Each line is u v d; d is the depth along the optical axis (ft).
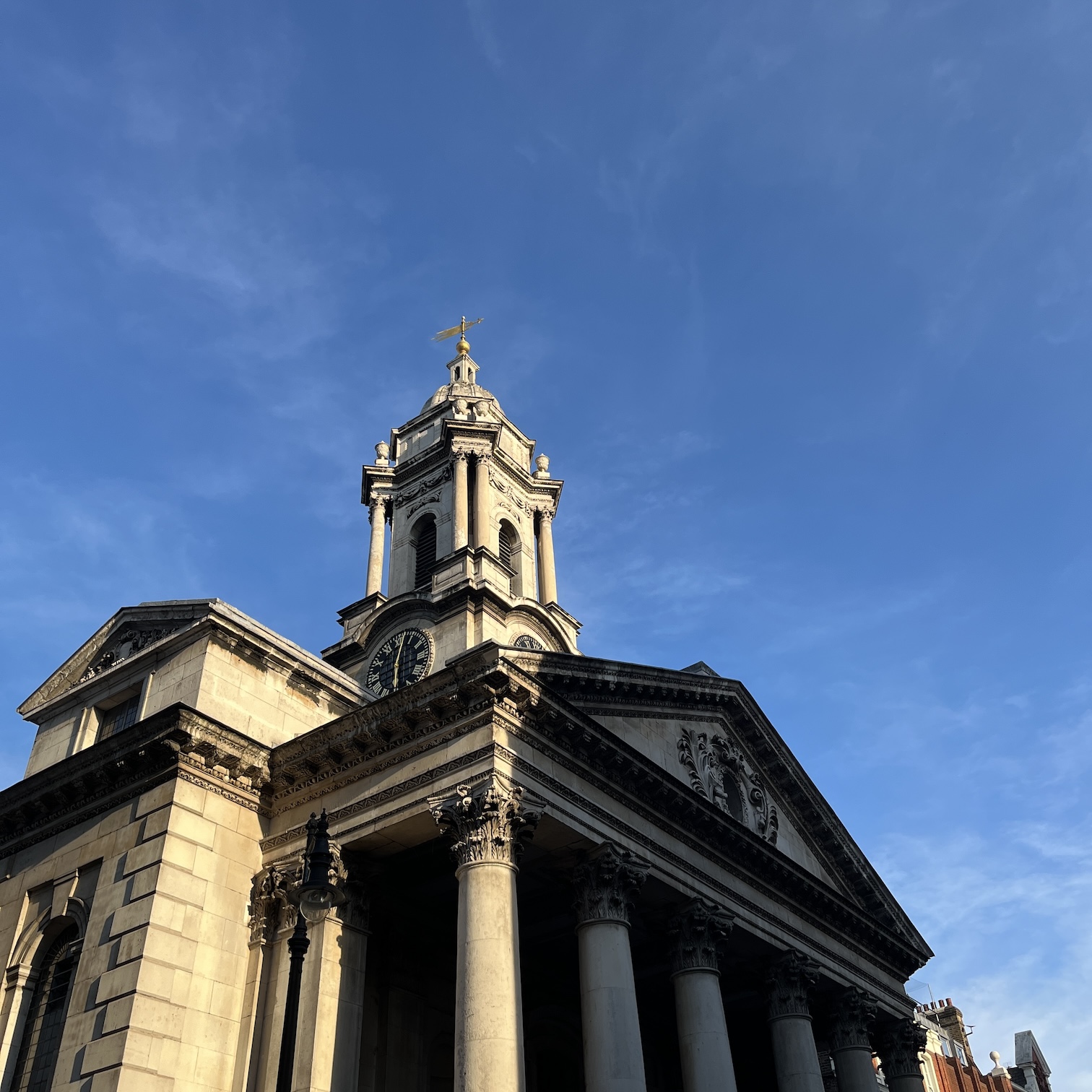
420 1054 88.94
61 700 106.32
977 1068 248.93
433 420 168.35
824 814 121.29
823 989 111.34
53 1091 72.95
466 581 126.31
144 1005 73.15
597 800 82.69
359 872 81.66
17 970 84.23
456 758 76.18
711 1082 81.66
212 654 93.56
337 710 103.76
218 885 82.38
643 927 93.86
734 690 111.86
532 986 106.63
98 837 86.63
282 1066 49.93
